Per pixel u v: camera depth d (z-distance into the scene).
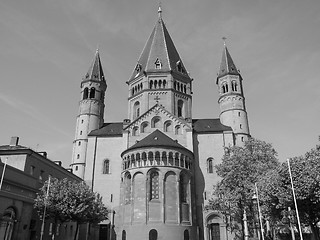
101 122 75.06
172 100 72.62
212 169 65.12
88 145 69.12
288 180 32.09
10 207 33.66
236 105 71.44
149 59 78.25
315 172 30.33
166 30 86.38
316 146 33.69
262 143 47.41
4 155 40.62
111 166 66.94
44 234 42.88
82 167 67.06
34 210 40.25
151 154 55.34
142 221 50.81
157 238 49.56
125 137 67.38
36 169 43.31
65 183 41.25
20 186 34.84
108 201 63.62
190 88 78.44
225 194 44.84
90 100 74.31
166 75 75.06
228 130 68.06
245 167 44.09
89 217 43.00
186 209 54.19
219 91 75.88
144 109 71.81
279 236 48.09
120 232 55.81
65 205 38.38
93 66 79.69
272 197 33.50
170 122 68.44
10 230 33.47
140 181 53.97
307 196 30.55
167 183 53.50
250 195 40.31
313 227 32.84
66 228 52.53
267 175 35.84
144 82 75.00
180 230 51.03
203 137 68.19
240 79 75.69
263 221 43.88
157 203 51.94
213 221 60.12
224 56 79.25
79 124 72.31
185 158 57.91
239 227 56.28
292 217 28.59
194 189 60.84
